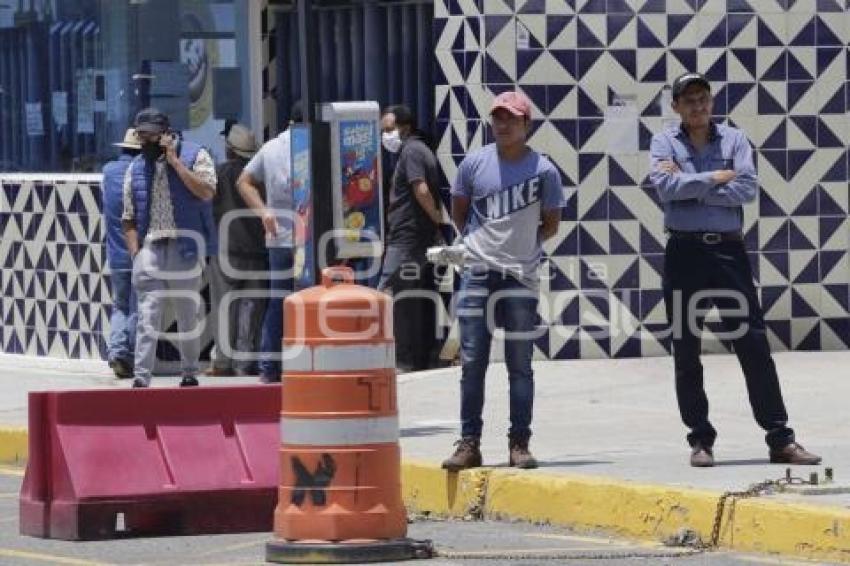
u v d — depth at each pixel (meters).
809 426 27.47
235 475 22.73
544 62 33.09
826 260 33.94
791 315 33.94
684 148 23.67
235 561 20.64
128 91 36.88
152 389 22.66
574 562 20.25
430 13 34.91
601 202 33.34
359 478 20.03
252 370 35.34
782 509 20.64
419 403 30.62
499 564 20.16
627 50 33.28
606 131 33.28
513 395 24.08
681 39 33.41
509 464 24.23
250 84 36.97
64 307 37.44
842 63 33.75
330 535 19.98
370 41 35.88
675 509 21.62
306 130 26.97
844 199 33.91
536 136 33.16
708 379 31.72
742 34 33.53
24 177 38.41
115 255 34.25
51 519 22.36
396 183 33.16
